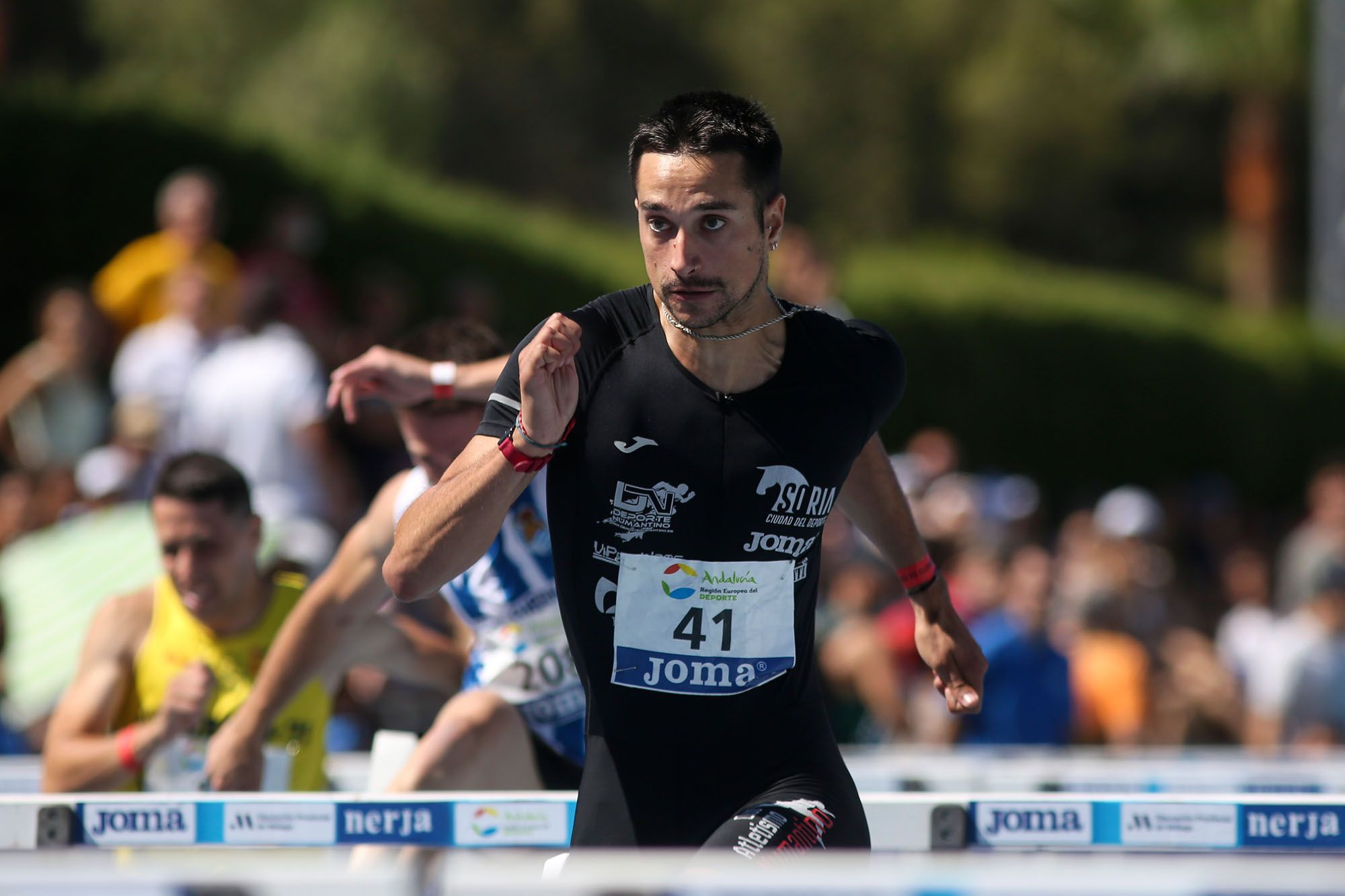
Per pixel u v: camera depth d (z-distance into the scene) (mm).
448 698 13617
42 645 17844
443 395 10766
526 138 85938
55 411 25844
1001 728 23406
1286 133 86625
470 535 7480
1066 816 8906
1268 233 81688
